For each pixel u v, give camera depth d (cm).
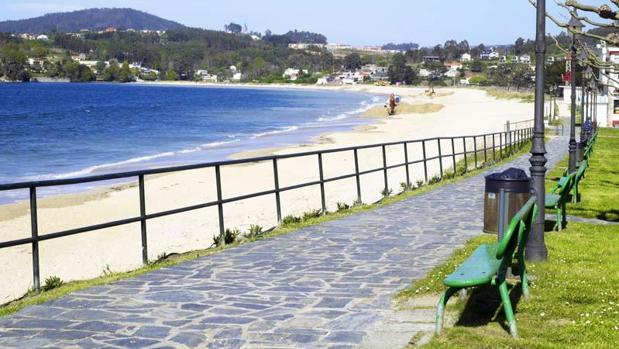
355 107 12300
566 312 596
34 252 749
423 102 14675
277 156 1212
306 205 2120
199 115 8906
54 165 3606
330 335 547
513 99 14250
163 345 523
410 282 738
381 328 565
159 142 5038
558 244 959
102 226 827
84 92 16900
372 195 2247
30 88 19212
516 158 3191
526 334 538
